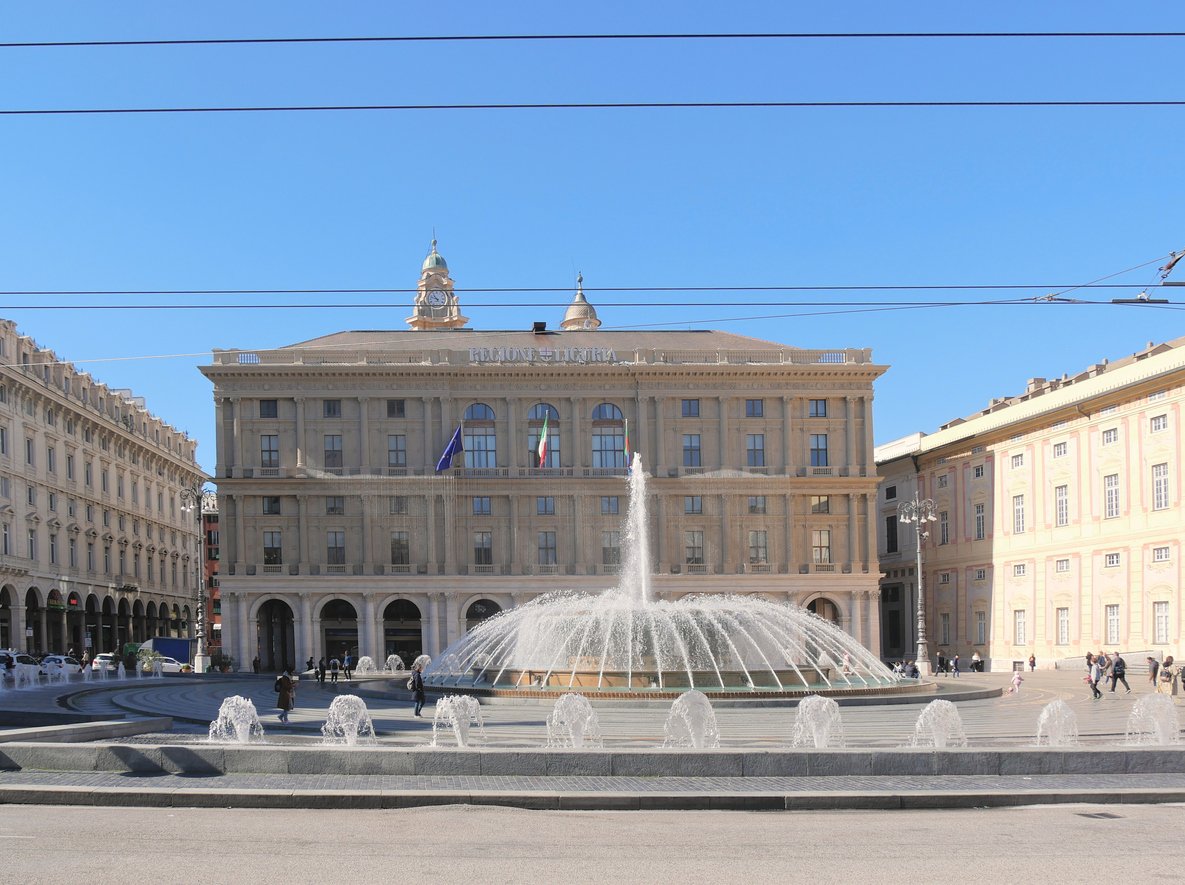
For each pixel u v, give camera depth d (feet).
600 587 306.96
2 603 269.23
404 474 306.55
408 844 50.93
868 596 312.09
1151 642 234.38
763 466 314.55
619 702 128.77
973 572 309.63
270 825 55.52
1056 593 270.26
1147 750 69.26
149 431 399.65
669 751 68.08
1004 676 244.01
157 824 55.67
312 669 279.49
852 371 315.17
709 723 83.66
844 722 113.70
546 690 136.87
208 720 117.70
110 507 350.64
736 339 336.70
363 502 304.71
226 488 302.04
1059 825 56.29
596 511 310.45
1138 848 50.55
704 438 314.35
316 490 303.48
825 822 57.16
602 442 313.32
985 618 302.86
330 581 300.61
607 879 44.27
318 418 306.76
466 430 310.65
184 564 439.22
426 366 306.55
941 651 326.44
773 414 316.40
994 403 338.75
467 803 61.11
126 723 91.91
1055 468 271.90
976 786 64.90
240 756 68.23
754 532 313.32
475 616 311.68
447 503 305.73
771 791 62.64
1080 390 264.52
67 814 58.54
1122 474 245.65
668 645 148.15
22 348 282.77
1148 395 237.04
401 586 302.04
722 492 311.68
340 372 305.32
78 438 323.57
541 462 299.79
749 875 45.01
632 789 63.36
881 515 371.56
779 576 309.42
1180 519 225.76
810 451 317.63
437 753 67.72
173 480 427.33
